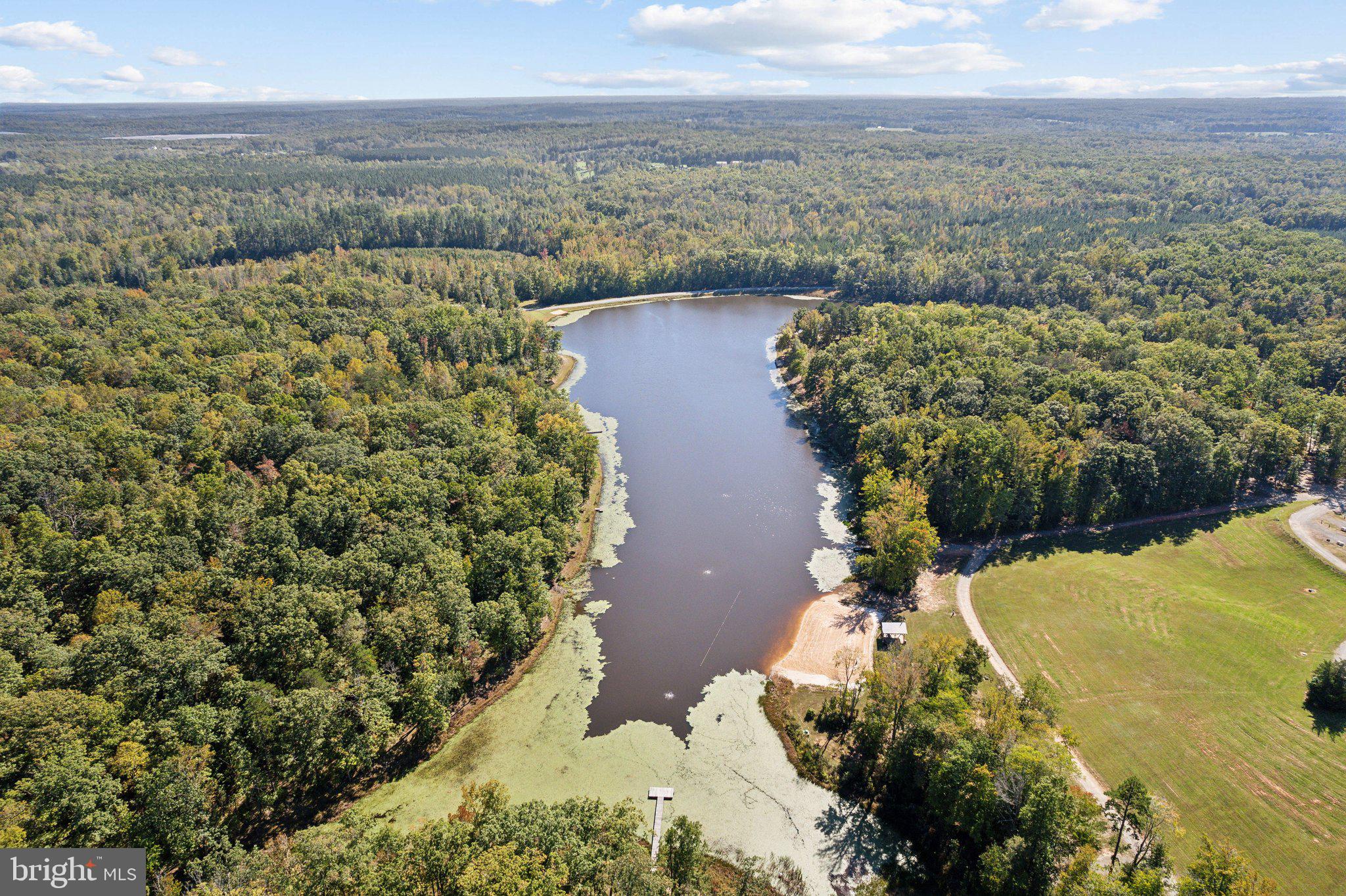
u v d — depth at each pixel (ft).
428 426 532.32
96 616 327.47
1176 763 307.78
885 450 556.92
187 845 258.78
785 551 503.20
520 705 368.27
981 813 270.46
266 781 294.66
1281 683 341.41
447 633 351.05
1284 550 450.71
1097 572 440.04
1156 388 569.23
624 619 433.48
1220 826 279.90
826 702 365.81
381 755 332.80
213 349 651.66
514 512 444.96
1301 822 277.44
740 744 344.69
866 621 424.05
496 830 236.22
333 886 224.94
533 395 649.61
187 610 328.90
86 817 242.37
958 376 642.63
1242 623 379.55
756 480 604.90
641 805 312.91
